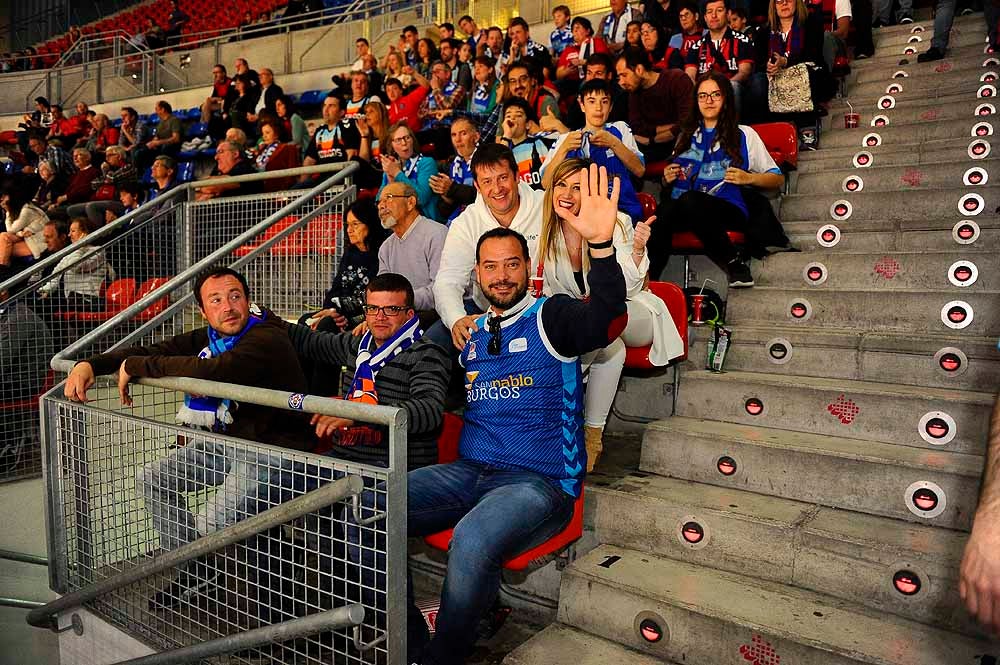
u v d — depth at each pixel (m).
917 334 2.90
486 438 2.28
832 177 4.18
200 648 2.18
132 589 2.62
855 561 2.09
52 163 9.44
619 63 4.73
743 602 2.10
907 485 2.24
